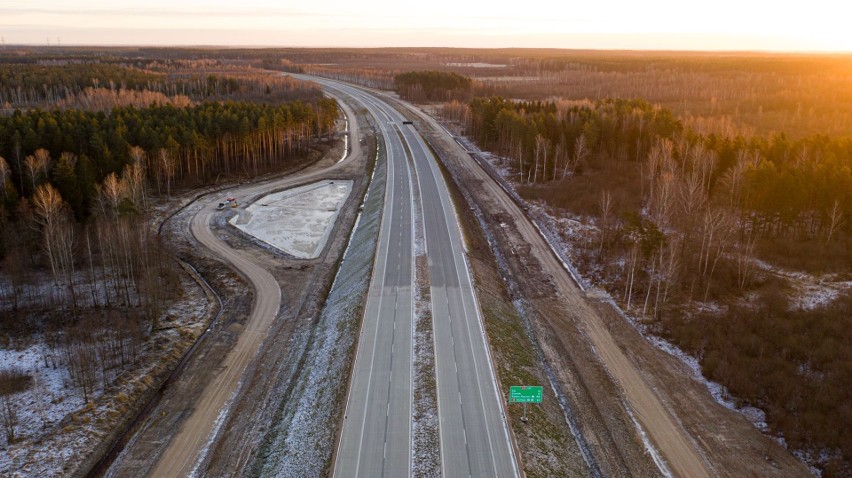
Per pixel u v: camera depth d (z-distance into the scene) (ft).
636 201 325.01
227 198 353.72
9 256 226.58
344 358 175.94
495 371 168.66
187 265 264.11
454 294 216.74
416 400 155.53
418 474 130.41
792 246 256.32
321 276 255.70
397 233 279.08
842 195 258.57
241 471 142.10
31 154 298.76
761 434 154.40
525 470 132.46
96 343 194.18
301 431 151.02
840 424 150.71
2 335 201.16
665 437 154.10
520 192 360.28
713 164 323.16
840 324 193.26
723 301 221.87
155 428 158.20
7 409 162.40
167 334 202.39
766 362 179.22
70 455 144.77
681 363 189.06
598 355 193.57
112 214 256.52
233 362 189.67
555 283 247.70
